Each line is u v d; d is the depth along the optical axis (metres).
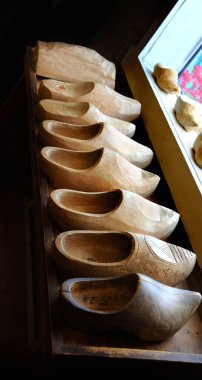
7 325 1.26
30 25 2.12
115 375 0.86
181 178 1.28
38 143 1.27
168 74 1.59
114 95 1.51
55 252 0.91
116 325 0.81
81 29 2.13
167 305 0.85
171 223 1.11
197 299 0.91
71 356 0.75
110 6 2.06
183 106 1.43
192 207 1.19
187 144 1.37
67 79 1.65
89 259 0.98
